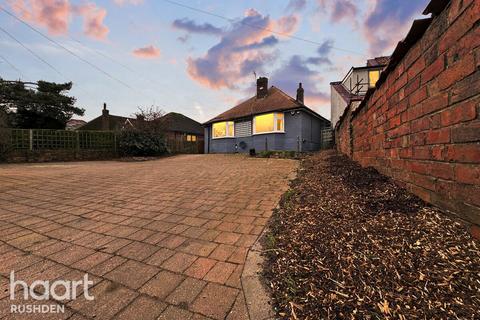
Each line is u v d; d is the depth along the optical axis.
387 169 2.93
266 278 1.63
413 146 2.18
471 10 1.33
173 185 5.13
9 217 3.18
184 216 3.12
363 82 15.79
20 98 18.25
